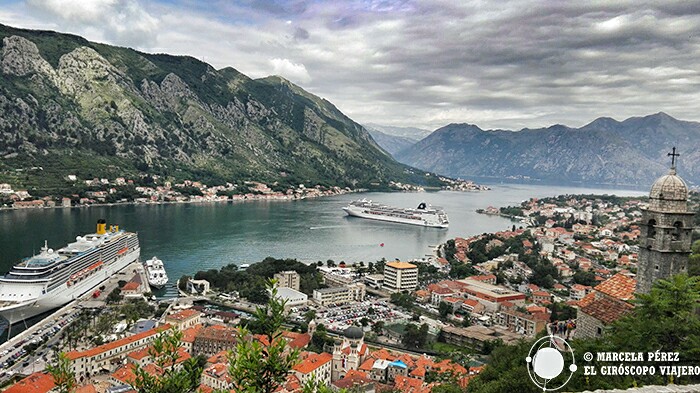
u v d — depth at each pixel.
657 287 64.31
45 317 190.50
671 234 76.81
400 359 149.25
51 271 194.50
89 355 138.75
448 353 161.88
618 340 63.12
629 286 85.38
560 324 104.31
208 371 128.38
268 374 34.91
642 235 80.56
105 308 197.62
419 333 172.00
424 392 115.06
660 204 77.88
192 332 160.38
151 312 197.62
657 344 59.59
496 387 75.69
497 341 165.00
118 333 166.50
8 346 154.00
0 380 130.12
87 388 118.56
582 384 59.88
